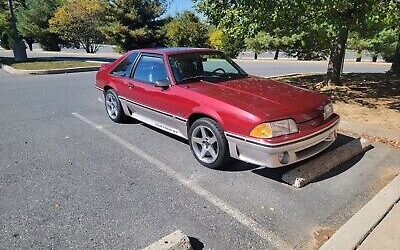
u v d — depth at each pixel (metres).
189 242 2.78
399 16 6.72
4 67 14.80
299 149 3.77
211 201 3.55
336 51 9.29
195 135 4.42
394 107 6.98
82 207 3.43
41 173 4.19
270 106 3.83
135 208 3.42
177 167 4.36
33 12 30.14
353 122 5.91
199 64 5.10
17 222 3.19
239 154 3.91
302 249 2.84
